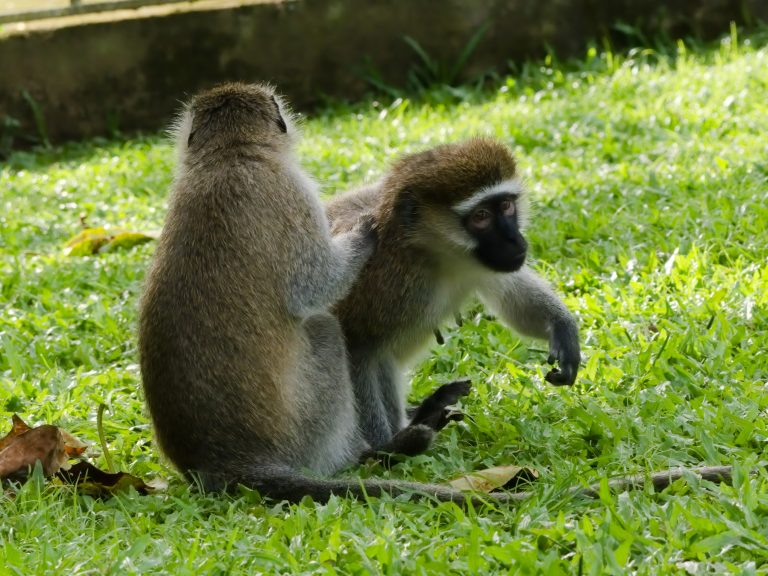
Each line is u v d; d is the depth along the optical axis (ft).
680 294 41.93
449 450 32.71
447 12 79.66
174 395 31.32
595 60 77.25
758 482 28.09
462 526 26.50
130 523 28.84
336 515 28.02
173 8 79.10
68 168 71.72
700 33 79.97
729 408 33.19
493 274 36.04
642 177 54.60
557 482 28.91
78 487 31.58
